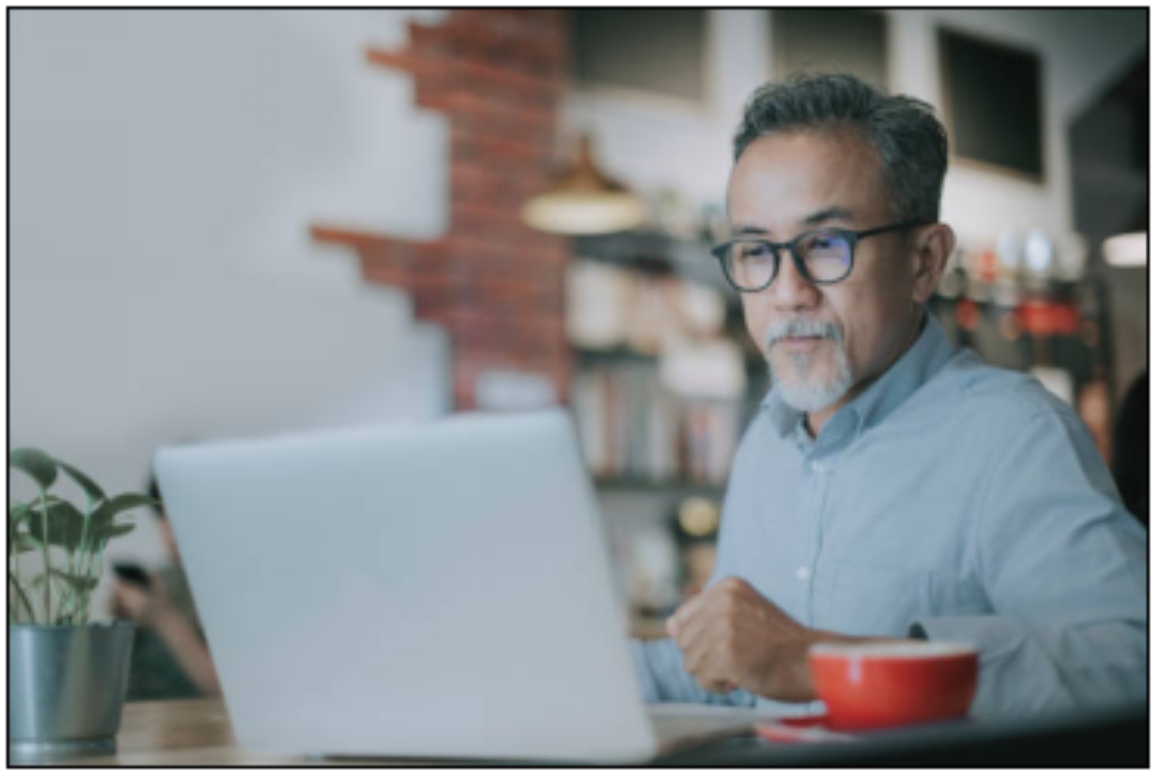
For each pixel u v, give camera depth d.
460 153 3.64
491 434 0.86
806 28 4.20
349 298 3.49
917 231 1.44
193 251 3.29
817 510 1.47
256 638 1.00
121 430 3.17
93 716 1.14
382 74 3.57
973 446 1.36
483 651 0.89
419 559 0.90
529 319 3.68
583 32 3.84
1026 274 4.27
